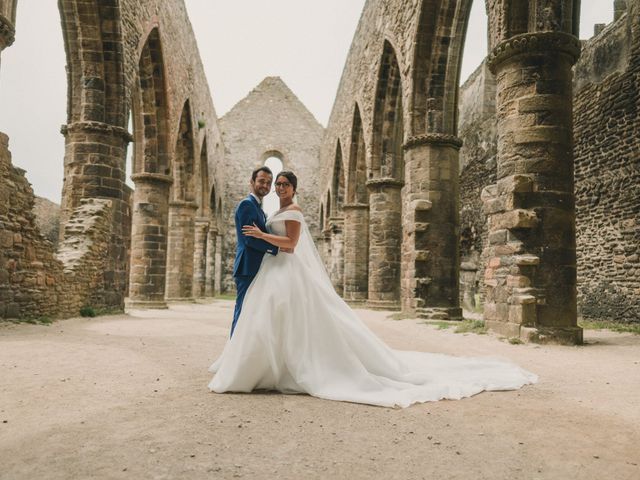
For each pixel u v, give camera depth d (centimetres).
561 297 677
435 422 274
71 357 479
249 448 229
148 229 1452
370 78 1647
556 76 713
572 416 290
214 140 2917
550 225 689
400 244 1595
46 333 680
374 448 231
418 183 1169
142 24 1227
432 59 1153
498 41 746
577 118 1355
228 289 3700
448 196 1158
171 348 565
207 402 310
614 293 1199
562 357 538
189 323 942
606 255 1231
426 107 1173
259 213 379
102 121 1088
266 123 3838
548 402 325
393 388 337
